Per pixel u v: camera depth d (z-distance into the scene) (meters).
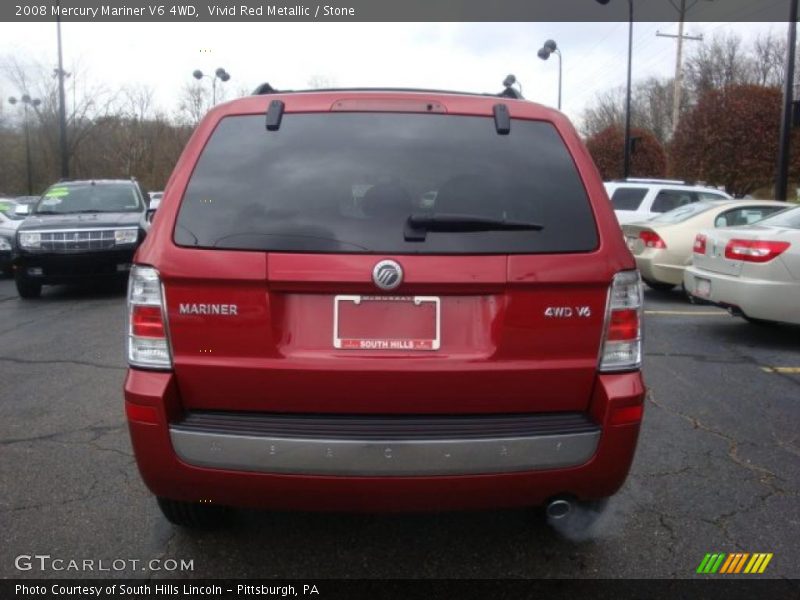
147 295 2.52
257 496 2.53
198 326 2.50
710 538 3.21
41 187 50.88
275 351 2.49
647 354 6.58
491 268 2.47
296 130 2.68
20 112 49.47
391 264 2.44
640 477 3.84
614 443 2.54
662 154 36.62
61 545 3.10
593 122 69.81
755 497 3.61
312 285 2.45
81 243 9.59
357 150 2.64
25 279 9.72
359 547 3.13
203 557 3.03
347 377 2.48
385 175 2.60
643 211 13.15
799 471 3.93
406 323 2.51
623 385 2.55
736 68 52.59
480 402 2.53
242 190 2.57
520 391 2.53
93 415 4.80
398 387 2.49
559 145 2.72
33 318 8.52
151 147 52.56
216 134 2.69
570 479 2.54
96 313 8.81
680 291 10.59
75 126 44.44
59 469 3.89
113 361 6.29
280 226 2.50
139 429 2.51
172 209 2.56
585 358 2.55
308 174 2.59
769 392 5.40
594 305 2.54
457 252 2.47
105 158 50.78
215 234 2.50
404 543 3.16
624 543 3.16
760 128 27.14
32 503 3.48
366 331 2.51
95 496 3.56
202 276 2.46
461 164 2.63
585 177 2.66
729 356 6.52
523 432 2.48
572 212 2.59
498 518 3.38
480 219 2.49
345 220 2.51
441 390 2.50
